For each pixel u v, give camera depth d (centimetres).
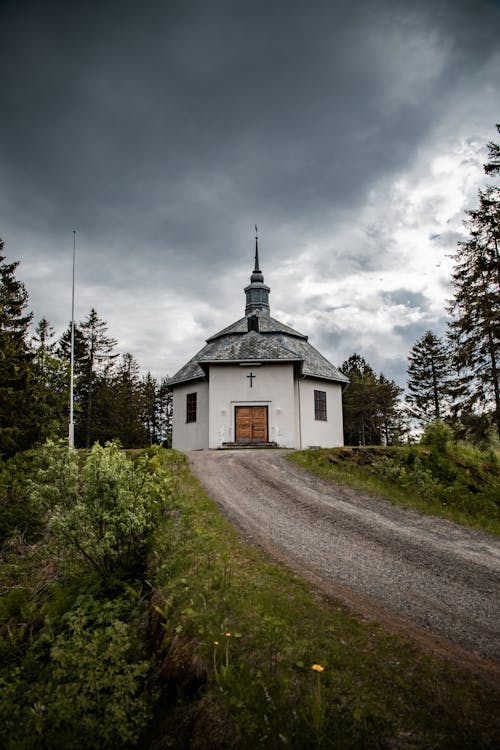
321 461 1716
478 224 2131
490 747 428
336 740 454
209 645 608
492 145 2086
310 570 841
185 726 541
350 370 6131
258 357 2681
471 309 2153
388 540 1035
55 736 570
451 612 698
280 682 526
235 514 1177
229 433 2641
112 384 5144
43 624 852
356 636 611
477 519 1227
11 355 2270
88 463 948
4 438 2012
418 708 480
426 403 4878
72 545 945
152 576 863
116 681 605
